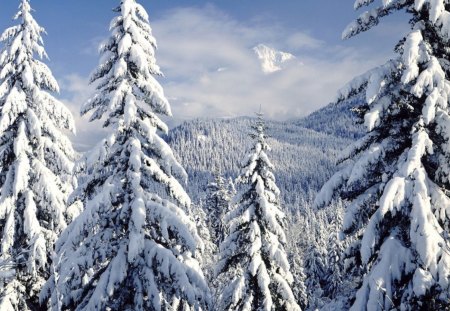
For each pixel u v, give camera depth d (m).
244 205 19.88
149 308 12.14
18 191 14.36
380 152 9.81
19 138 14.89
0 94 15.09
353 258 11.05
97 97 13.48
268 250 18.75
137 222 11.75
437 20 9.14
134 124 13.19
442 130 9.04
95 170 13.02
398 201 8.82
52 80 16.56
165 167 13.18
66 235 12.42
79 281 12.23
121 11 13.43
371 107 10.04
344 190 10.68
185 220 13.22
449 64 9.68
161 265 12.02
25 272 14.60
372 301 8.84
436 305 8.40
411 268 8.91
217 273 19.69
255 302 18.66
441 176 9.42
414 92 9.06
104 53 13.71
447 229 9.28
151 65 14.02
